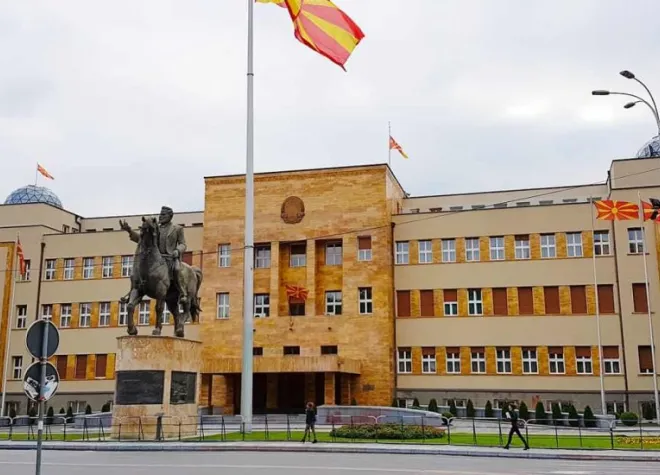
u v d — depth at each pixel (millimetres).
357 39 31094
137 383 29000
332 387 51125
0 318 65438
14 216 69000
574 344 54344
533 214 57062
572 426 43125
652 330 49188
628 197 53969
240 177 61125
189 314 32562
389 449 26000
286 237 59219
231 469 19531
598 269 54906
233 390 56156
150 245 30094
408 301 58406
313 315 57469
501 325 56062
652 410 51125
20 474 18703
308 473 18531
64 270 66312
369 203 58188
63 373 64125
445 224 58750
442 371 56500
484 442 29344
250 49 34875
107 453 25281
